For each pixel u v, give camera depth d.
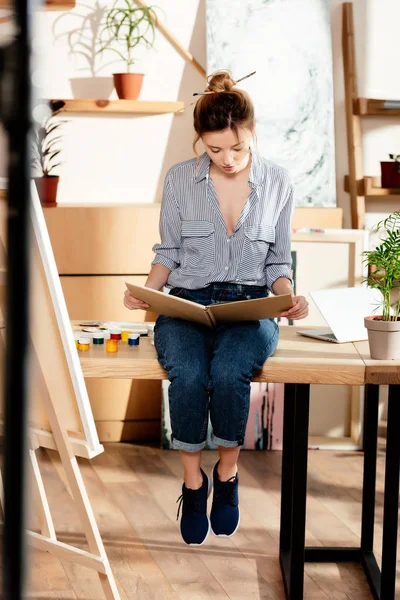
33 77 0.39
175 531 2.44
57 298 1.58
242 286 2.19
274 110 3.36
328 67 3.39
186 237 2.20
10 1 0.39
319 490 2.84
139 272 3.23
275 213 2.20
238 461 3.13
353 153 3.43
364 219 3.49
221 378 1.93
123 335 2.18
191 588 2.06
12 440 0.41
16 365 0.41
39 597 1.98
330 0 3.41
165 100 3.46
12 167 0.40
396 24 3.51
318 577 2.15
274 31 3.35
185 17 3.43
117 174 3.48
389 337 1.90
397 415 1.91
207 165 2.20
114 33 3.39
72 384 1.62
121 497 2.71
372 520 2.25
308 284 3.35
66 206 3.20
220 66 3.32
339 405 3.38
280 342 2.15
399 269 1.88
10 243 0.41
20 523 0.42
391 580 1.96
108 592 1.76
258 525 2.49
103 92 3.42
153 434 3.36
